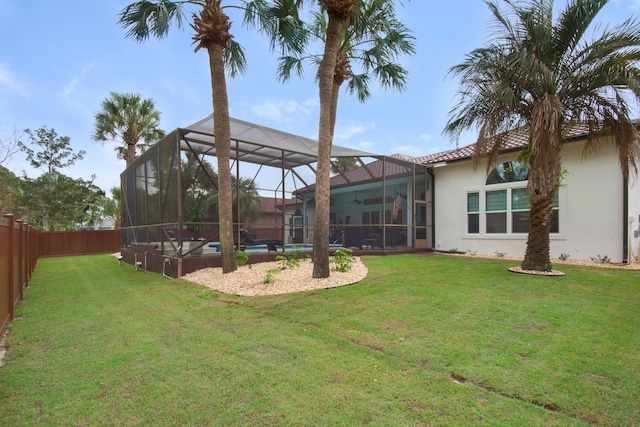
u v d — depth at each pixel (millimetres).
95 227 36719
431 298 5598
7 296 4805
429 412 2404
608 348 3504
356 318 4664
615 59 6809
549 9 7324
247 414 2430
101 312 5484
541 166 7938
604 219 9828
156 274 9586
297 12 8688
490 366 3107
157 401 2639
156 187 10430
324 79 7281
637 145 7258
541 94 7551
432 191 14859
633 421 2273
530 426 2227
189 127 8734
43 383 2969
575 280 7055
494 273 7965
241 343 3887
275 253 10594
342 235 15031
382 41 9672
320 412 2434
